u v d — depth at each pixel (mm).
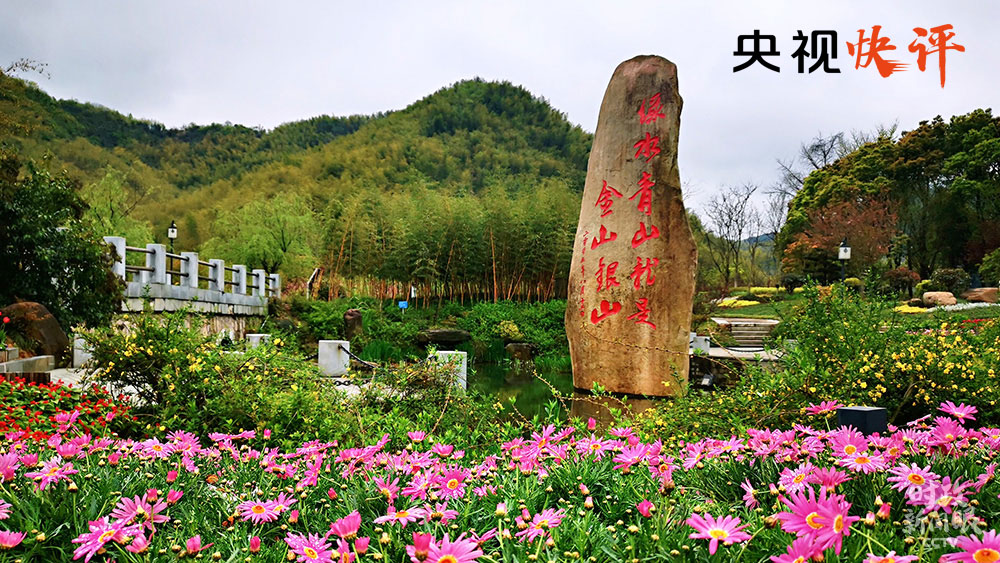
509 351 18844
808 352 5695
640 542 1835
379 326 20406
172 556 1992
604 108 9211
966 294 27656
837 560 1535
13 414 5262
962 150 33625
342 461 2936
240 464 3164
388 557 1863
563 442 3164
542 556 1811
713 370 10234
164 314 6582
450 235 24672
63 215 11258
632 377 8688
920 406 5547
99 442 3127
